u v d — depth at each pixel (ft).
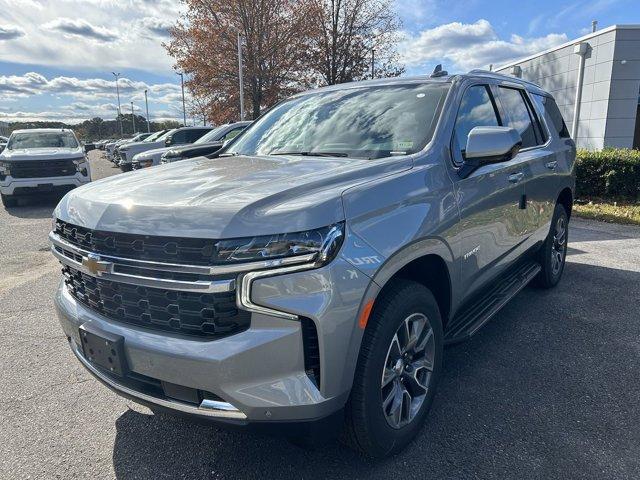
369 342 7.14
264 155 10.56
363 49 97.81
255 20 87.40
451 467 7.86
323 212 6.43
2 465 8.20
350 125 10.52
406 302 7.63
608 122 51.57
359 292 6.63
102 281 7.31
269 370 6.31
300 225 6.23
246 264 6.13
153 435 8.96
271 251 6.15
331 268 6.36
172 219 6.48
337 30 95.40
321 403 6.48
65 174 37.37
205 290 6.23
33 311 15.23
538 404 9.58
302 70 93.56
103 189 8.00
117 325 7.20
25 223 31.30
